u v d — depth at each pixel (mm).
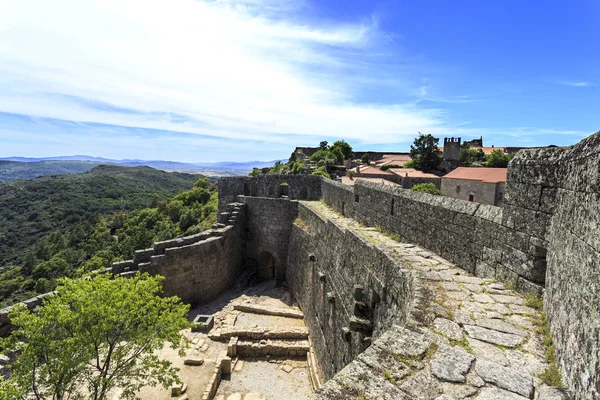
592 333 2859
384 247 8859
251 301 20156
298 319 17875
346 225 14672
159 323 10336
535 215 5758
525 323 4859
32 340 8164
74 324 8820
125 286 10312
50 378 8211
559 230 4805
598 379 2580
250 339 15531
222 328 16234
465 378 3555
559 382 3479
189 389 11992
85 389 11227
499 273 6621
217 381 12852
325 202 24406
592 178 3396
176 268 18750
